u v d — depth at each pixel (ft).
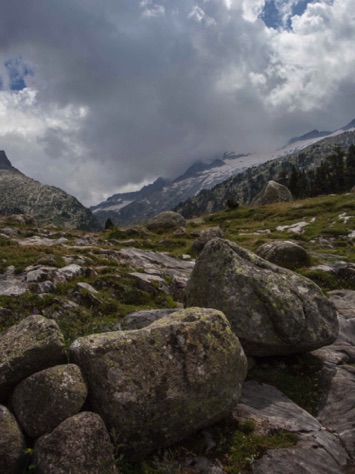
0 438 24.73
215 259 45.01
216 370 31.27
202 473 27.99
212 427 32.17
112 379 28.14
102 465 25.05
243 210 261.03
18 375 28.30
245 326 40.57
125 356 29.25
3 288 59.00
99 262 81.05
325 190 431.02
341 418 35.32
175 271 88.22
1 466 24.35
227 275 43.16
